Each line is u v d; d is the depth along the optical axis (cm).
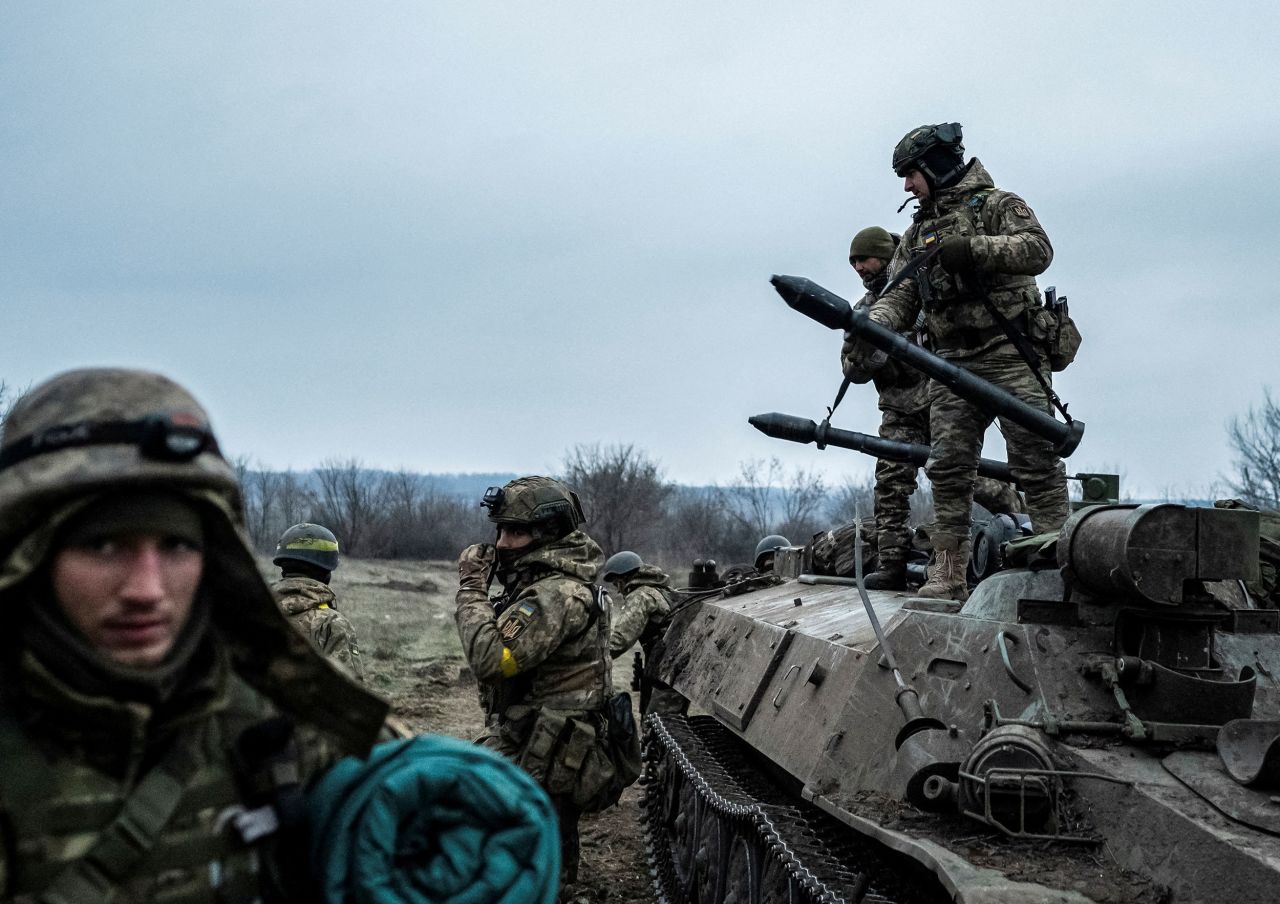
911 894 563
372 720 224
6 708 201
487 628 666
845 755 604
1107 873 450
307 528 775
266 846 219
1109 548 525
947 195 739
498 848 225
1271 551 698
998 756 495
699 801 811
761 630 848
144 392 203
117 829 201
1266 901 396
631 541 4622
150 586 199
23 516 193
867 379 720
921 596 752
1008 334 711
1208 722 519
